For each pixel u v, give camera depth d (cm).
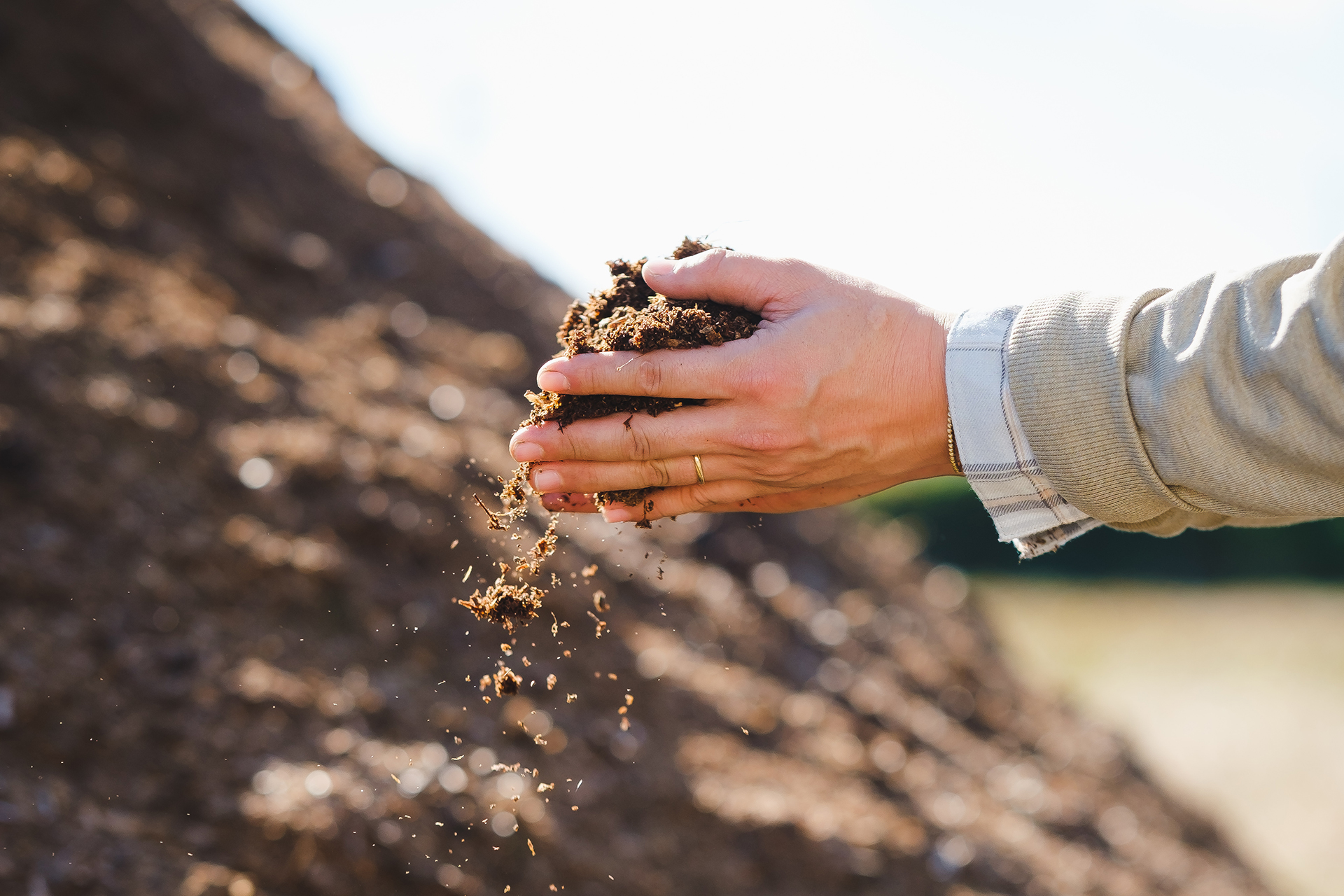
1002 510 115
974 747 415
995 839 334
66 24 459
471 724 237
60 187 361
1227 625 1185
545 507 134
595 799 239
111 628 210
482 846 203
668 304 125
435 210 631
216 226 429
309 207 516
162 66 502
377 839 187
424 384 407
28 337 276
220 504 264
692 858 243
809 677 394
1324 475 96
